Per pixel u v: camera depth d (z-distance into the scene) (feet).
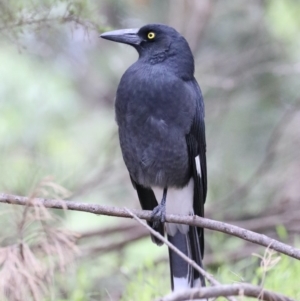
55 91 45.65
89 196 42.19
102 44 47.14
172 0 43.55
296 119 41.96
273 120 41.29
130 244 39.86
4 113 44.21
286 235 34.09
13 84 45.01
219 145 41.55
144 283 26.96
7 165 35.01
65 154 44.55
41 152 41.60
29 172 31.99
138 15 42.06
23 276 19.76
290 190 40.81
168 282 28.40
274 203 40.60
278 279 24.82
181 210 29.55
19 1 26.50
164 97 28.19
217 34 42.93
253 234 23.04
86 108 48.37
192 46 42.86
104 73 48.19
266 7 41.98
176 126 28.25
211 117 41.93
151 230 20.99
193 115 28.48
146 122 28.25
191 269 27.96
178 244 28.25
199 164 28.99
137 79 28.60
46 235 20.57
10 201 21.80
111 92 48.78
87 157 44.68
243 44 42.32
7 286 19.57
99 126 47.85
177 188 29.12
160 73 28.71
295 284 24.73
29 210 21.30
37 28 27.25
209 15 42.96
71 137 45.78
